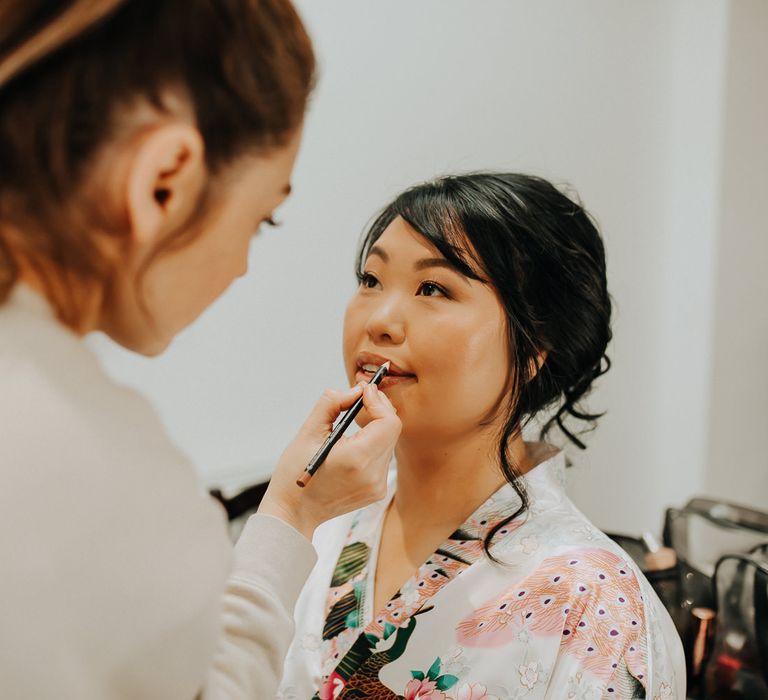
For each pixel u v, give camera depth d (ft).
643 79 6.27
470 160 5.74
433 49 5.44
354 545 2.72
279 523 1.85
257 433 5.26
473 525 2.46
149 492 1.30
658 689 2.10
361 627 2.47
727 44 5.90
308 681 2.46
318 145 5.09
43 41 1.20
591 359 2.66
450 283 2.30
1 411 1.22
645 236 6.48
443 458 2.46
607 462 6.54
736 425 6.58
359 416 2.25
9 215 1.28
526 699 2.11
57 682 1.20
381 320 2.30
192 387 4.95
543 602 2.20
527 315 2.36
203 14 1.29
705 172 6.19
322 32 4.94
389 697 2.30
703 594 3.30
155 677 1.31
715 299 6.22
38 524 1.19
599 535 2.41
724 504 4.19
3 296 1.30
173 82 1.29
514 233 2.35
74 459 1.23
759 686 3.16
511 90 5.79
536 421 2.78
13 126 1.24
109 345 4.49
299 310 5.27
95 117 1.25
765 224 6.41
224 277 1.55
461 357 2.27
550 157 6.00
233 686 1.55
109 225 1.32
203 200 1.38
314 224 5.20
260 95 1.37
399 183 5.50
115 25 1.24
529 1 5.72
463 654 2.23
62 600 1.20
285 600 1.76
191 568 1.34
